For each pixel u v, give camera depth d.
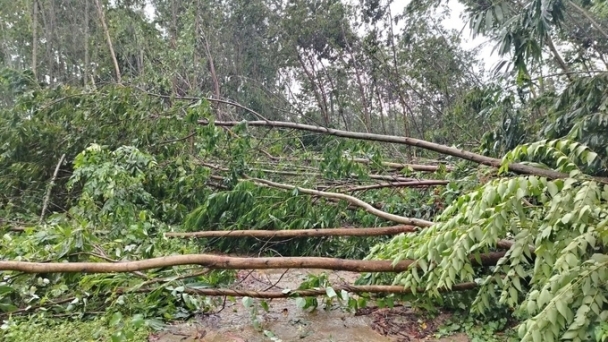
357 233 4.12
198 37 15.30
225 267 3.12
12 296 3.02
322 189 5.67
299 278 4.22
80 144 5.75
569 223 2.30
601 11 5.96
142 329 2.82
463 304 3.18
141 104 5.70
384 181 5.79
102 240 4.09
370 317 3.26
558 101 4.77
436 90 14.14
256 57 20.34
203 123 5.82
